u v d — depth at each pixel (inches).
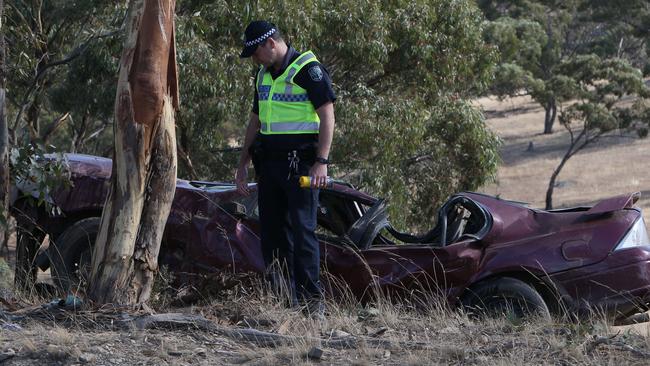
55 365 504.4
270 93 635.5
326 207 877.8
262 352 535.5
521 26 6924.2
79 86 1872.5
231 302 668.1
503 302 757.9
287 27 1775.3
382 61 2052.2
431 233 824.3
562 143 7219.5
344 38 1946.4
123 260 604.4
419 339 584.7
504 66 5846.5
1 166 749.3
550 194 4857.3
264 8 1756.9
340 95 1988.2
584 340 566.3
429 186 2250.2
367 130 1945.1
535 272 764.0
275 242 675.4
